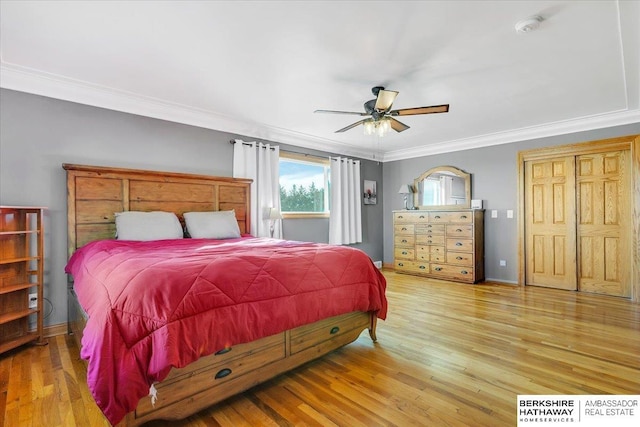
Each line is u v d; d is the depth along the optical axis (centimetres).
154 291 145
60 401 177
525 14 193
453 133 474
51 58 245
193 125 377
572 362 221
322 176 541
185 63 254
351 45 227
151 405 143
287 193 493
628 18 196
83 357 141
